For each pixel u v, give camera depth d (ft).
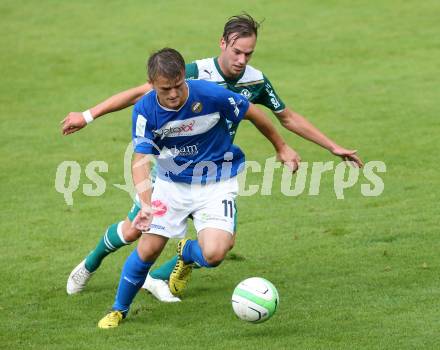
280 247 98.12
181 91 70.74
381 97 166.50
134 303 82.89
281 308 78.79
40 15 227.61
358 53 194.59
